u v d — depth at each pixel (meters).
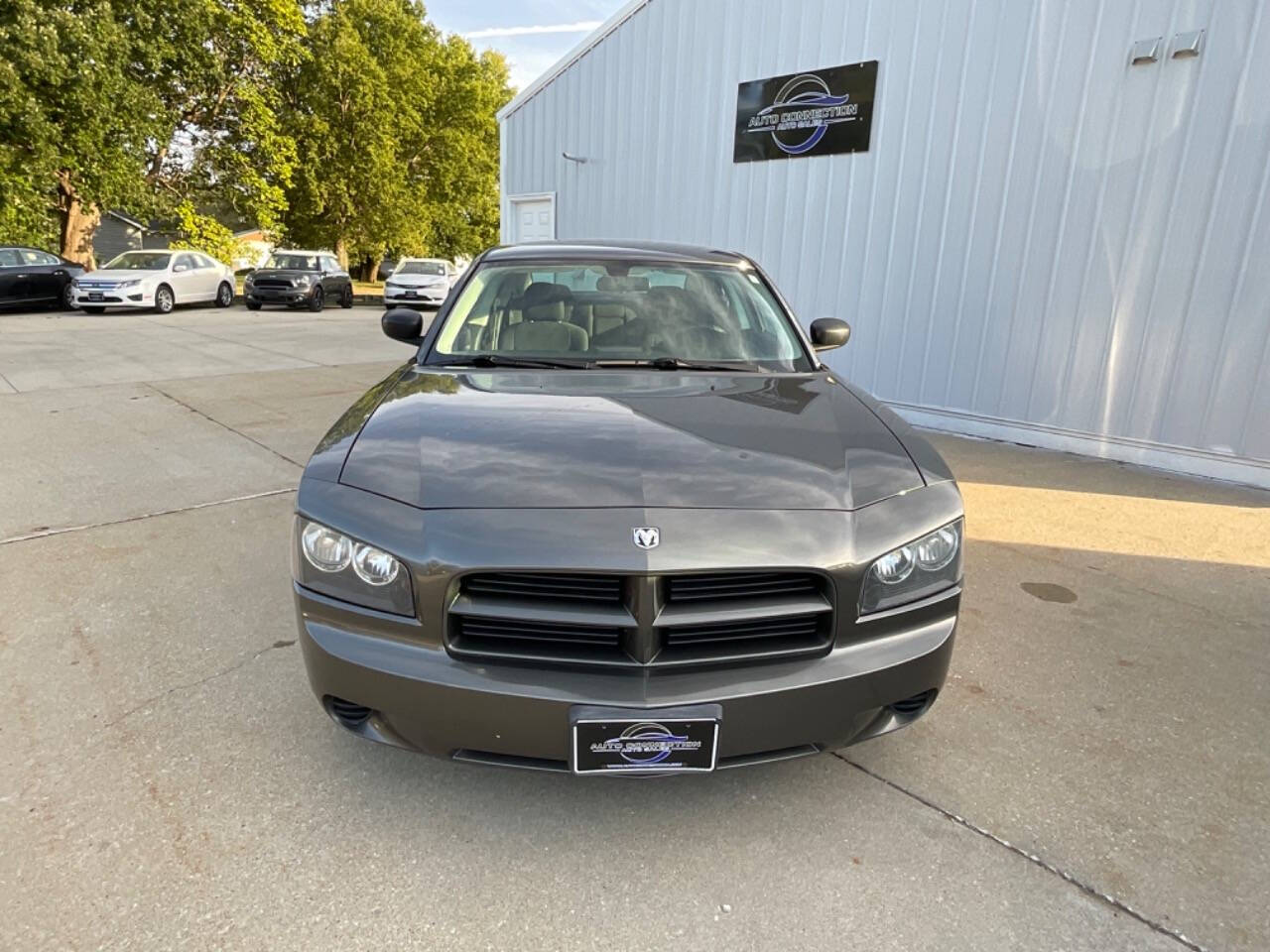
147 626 3.13
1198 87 5.25
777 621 1.88
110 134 19.30
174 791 2.18
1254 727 2.60
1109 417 5.96
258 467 5.39
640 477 1.98
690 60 8.55
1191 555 4.12
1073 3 5.72
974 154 6.40
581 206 10.27
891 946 1.73
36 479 5.03
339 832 2.04
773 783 2.27
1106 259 5.81
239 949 1.69
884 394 7.31
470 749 1.88
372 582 1.89
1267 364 5.19
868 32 6.94
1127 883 1.92
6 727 2.45
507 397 2.51
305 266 21.50
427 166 37.38
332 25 28.95
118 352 10.85
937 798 2.22
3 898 1.80
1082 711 2.67
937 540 2.03
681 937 1.75
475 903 1.83
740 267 3.58
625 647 1.82
